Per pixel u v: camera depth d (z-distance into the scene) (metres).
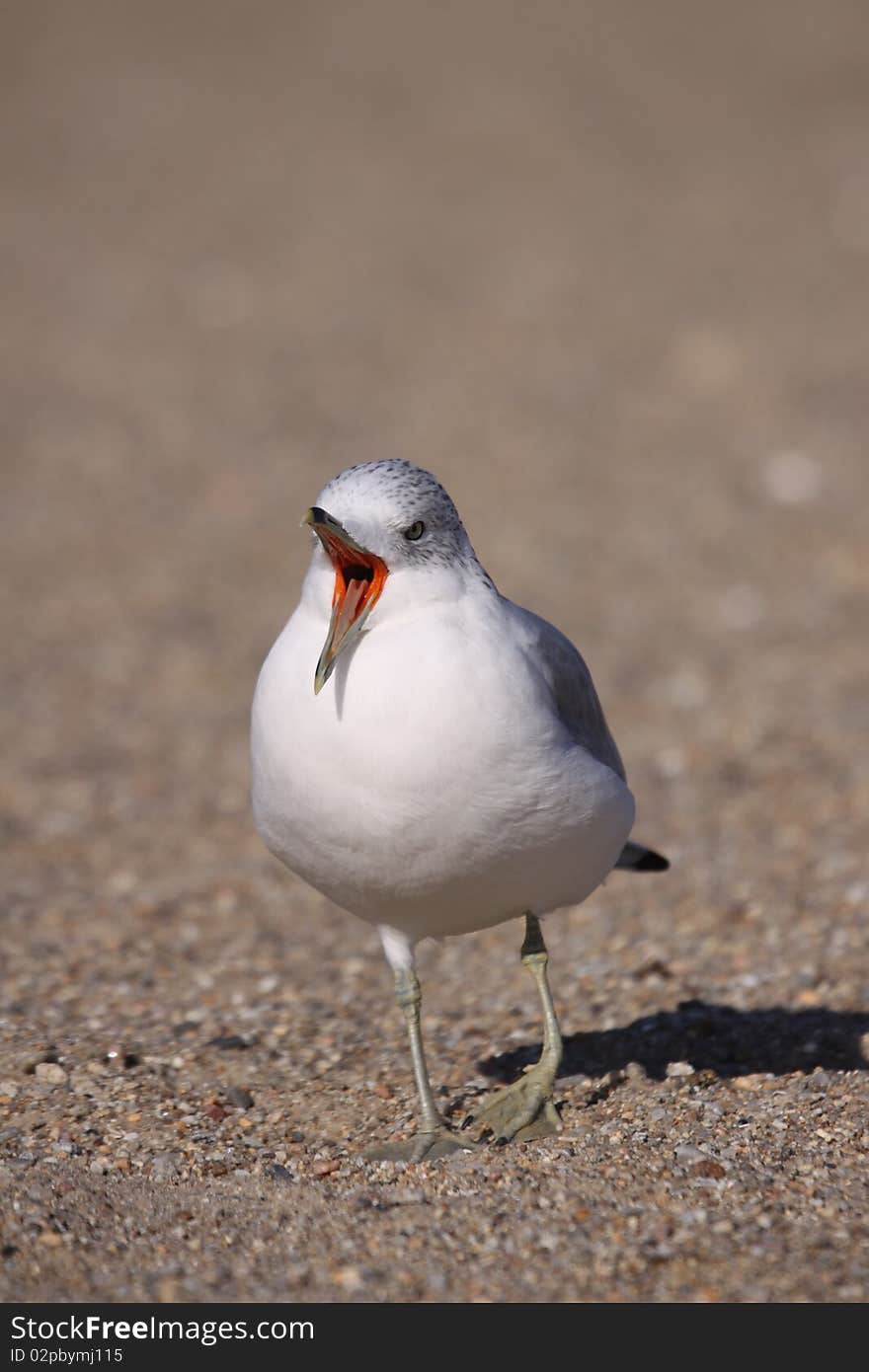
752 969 9.50
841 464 20.75
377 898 6.86
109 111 39.03
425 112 38.44
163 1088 7.82
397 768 6.31
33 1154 6.90
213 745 15.00
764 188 32.06
